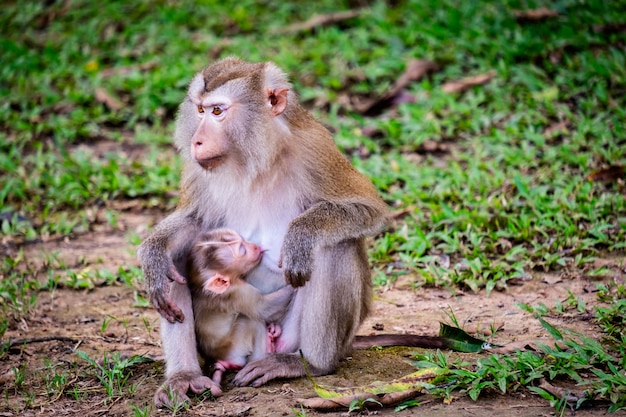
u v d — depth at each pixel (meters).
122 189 15.47
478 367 8.88
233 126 9.19
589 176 13.83
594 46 18.08
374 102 17.55
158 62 20.23
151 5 23.48
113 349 10.30
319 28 21.22
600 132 15.13
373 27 20.72
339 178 9.59
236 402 8.66
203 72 9.52
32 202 15.34
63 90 19.55
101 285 12.38
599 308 10.07
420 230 12.79
